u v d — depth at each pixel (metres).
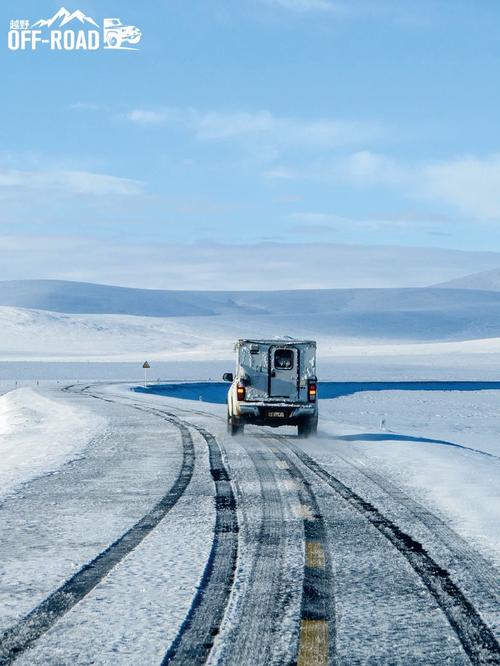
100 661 13.41
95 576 18.95
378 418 102.06
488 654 13.98
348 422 87.81
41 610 16.25
